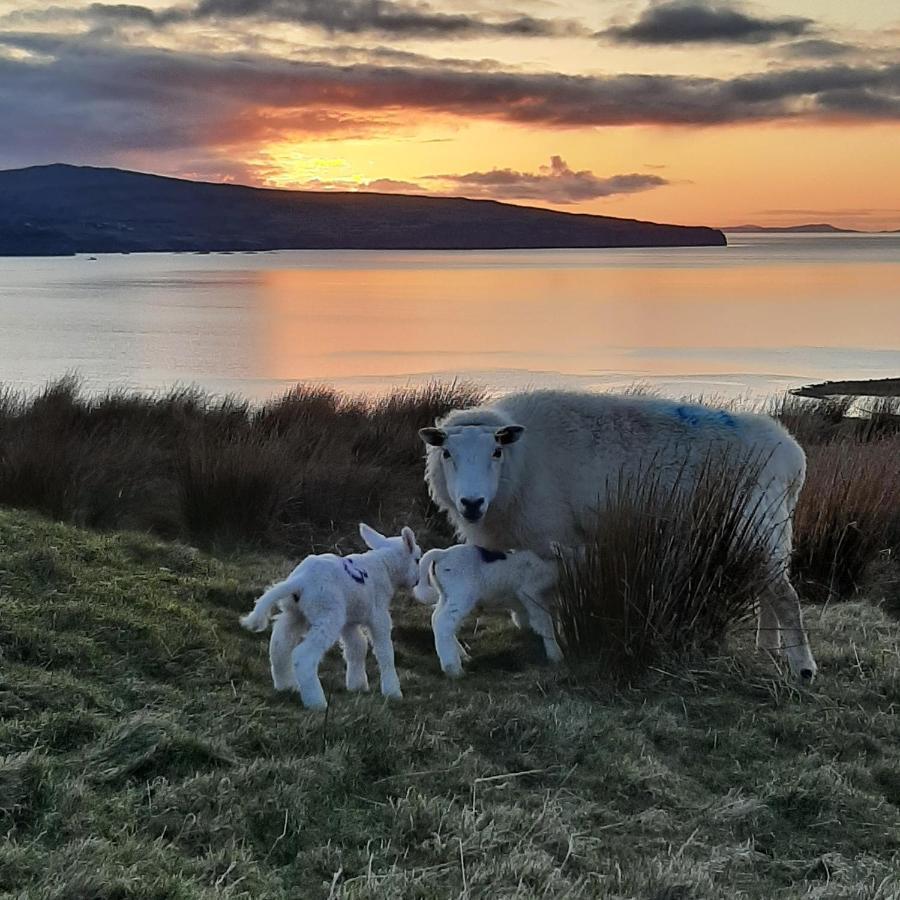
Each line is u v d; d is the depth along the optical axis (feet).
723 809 6.50
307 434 16.28
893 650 9.40
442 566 8.96
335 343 57.21
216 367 43.27
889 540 12.69
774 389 38.24
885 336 66.44
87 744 6.29
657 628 8.40
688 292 124.36
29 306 87.10
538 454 9.86
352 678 8.25
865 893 5.62
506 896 5.22
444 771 6.54
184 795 5.81
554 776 6.77
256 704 7.28
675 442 9.86
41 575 8.85
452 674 8.71
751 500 9.37
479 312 87.40
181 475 13.14
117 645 7.84
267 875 5.31
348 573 7.89
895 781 7.09
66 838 5.29
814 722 7.79
